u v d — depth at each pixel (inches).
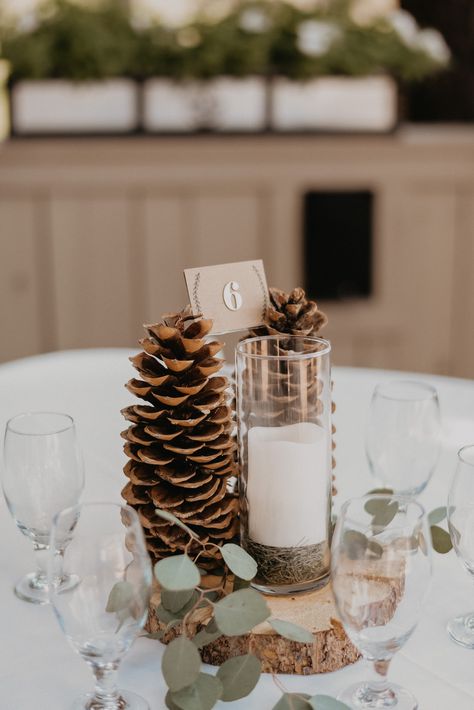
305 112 110.6
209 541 38.4
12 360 115.4
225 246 114.5
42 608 39.6
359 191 114.3
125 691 33.8
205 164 111.1
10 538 46.1
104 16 105.0
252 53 104.8
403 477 46.6
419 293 118.8
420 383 50.0
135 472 38.4
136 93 107.6
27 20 104.7
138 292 114.9
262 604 32.3
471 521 35.4
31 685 34.6
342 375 65.8
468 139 114.7
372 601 30.7
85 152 109.0
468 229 117.2
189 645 31.6
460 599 39.8
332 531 40.3
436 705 33.2
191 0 111.0
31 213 110.7
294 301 40.5
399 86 111.0
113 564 30.4
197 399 38.1
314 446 37.2
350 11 110.4
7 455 39.8
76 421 58.8
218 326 40.1
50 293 113.7
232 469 38.8
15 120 107.2
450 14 123.9
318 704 30.7
